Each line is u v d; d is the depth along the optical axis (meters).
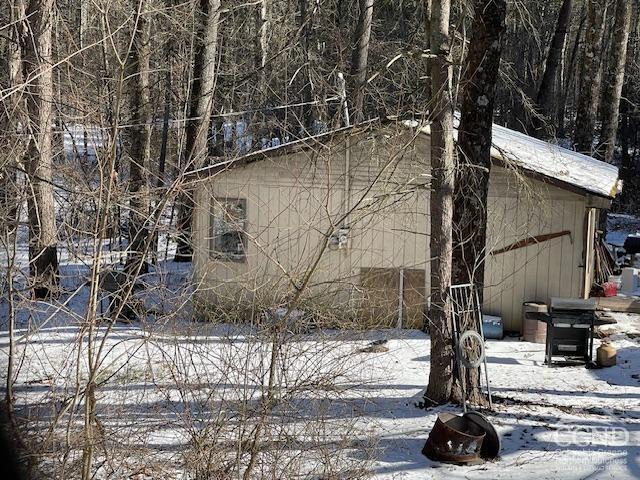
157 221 6.84
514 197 14.45
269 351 7.39
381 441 8.68
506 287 14.65
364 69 10.52
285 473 6.89
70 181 6.83
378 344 12.00
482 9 10.12
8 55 9.25
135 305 7.36
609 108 22.64
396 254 14.56
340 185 13.59
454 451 8.13
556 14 35.03
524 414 9.72
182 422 7.06
